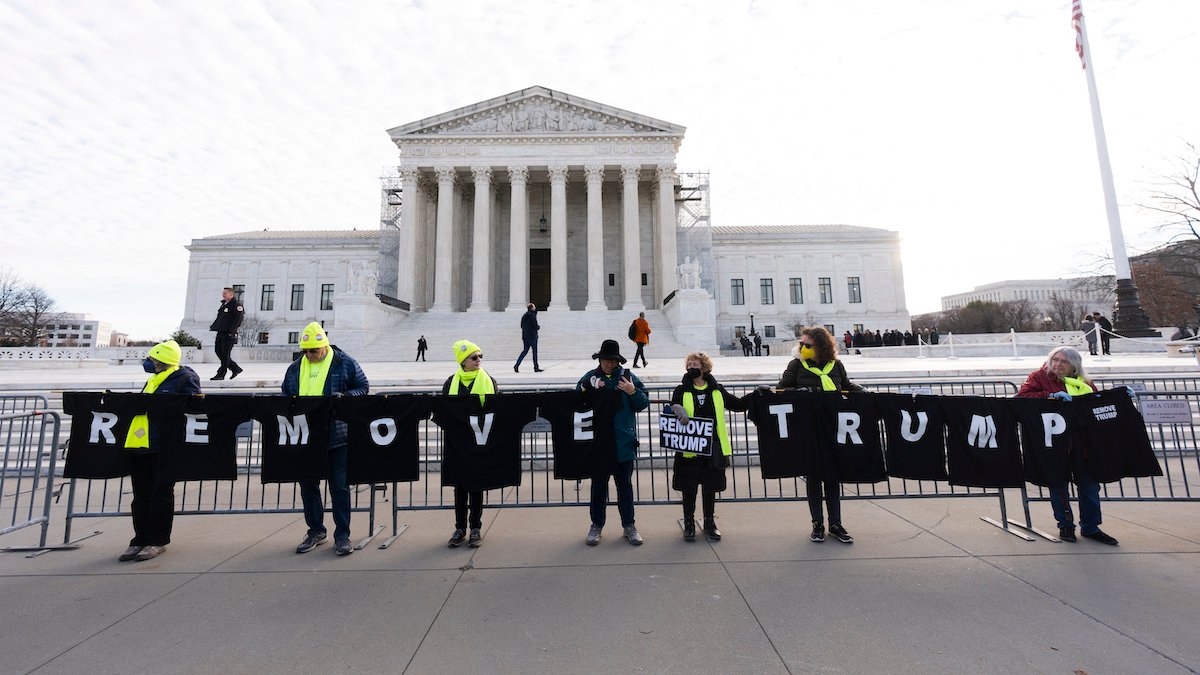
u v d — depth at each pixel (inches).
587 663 128.3
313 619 151.6
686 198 1846.7
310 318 2267.5
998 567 181.9
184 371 230.5
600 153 1546.5
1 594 169.5
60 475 271.1
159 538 205.3
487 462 217.9
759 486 292.7
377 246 2288.4
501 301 1717.5
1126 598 157.0
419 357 1037.8
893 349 1166.3
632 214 1534.2
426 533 229.6
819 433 219.9
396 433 221.8
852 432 219.5
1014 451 218.2
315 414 215.0
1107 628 140.5
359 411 220.1
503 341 1139.3
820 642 136.4
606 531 228.8
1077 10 884.0
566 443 223.3
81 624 149.6
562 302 1469.0
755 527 230.2
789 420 224.2
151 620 151.9
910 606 154.9
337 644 137.9
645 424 396.5
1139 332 865.5
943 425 227.0
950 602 157.0
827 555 196.2
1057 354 225.5
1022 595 160.4
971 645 133.6
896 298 2364.7
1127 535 209.6
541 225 1763.0
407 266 1501.0
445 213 1513.3
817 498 215.8
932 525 227.5
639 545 209.9
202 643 138.9
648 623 147.0
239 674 125.8
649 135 1539.1
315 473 211.2
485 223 1515.7
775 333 2335.1
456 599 163.5
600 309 1444.4
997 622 144.8
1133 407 215.8
